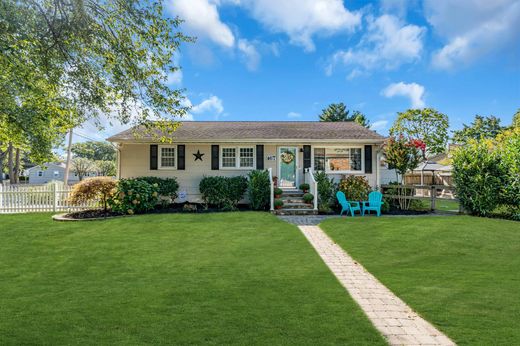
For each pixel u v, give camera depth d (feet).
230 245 29.86
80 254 26.96
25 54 28.02
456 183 44.98
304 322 13.76
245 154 57.57
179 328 13.16
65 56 29.94
